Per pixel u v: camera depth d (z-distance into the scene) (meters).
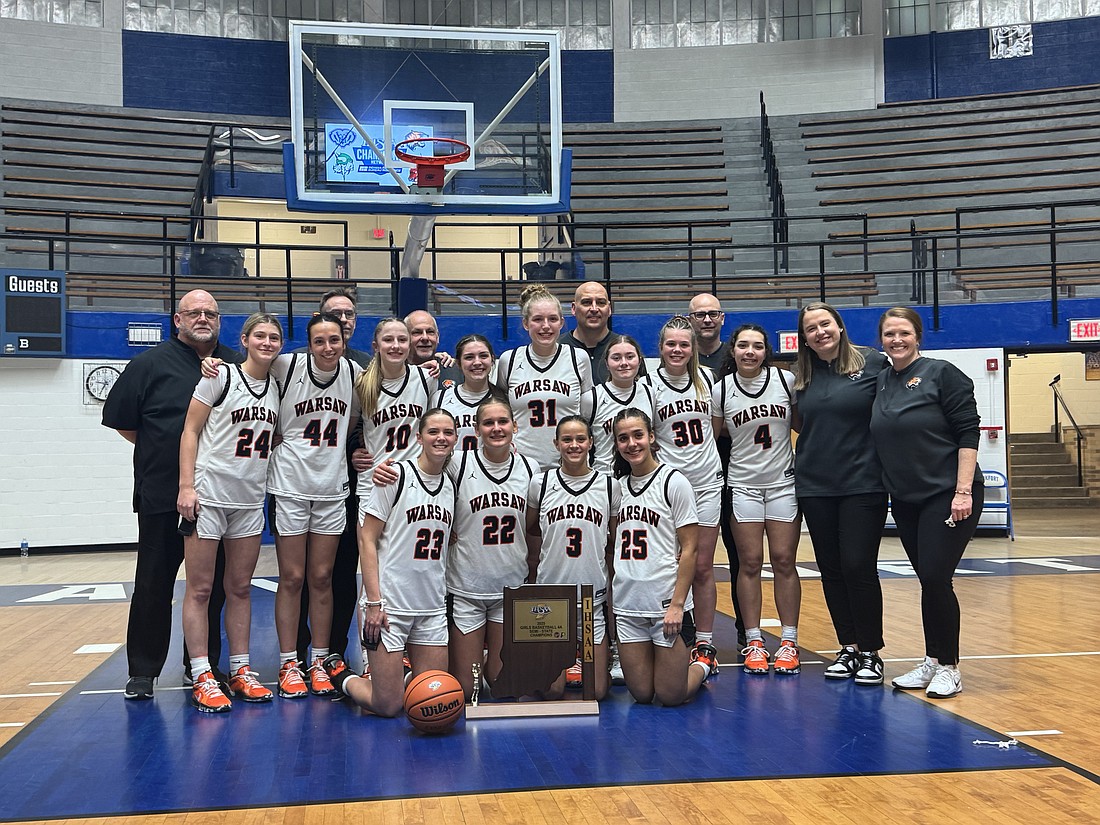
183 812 3.20
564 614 4.46
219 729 4.21
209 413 4.61
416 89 10.12
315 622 4.89
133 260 14.72
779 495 5.23
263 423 4.66
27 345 11.39
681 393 5.12
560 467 4.61
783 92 18.97
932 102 18.30
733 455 5.34
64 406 11.73
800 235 16.66
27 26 17.06
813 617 6.89
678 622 4.41
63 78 17.27
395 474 4.34
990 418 11.82
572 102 19.23
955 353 11.86
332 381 4.78
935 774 3.47
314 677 4.87
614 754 3.78
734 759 3.69
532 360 5.01
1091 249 14.34
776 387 5.23
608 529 4.79
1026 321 11.65
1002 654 5.48
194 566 4.60
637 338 11.99
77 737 4.10
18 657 5.82
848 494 4.94
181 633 6.63
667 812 3.14
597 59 19.30
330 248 11.67
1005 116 17.84
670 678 4.47
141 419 4.79
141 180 16.66
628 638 4.56
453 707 4.06
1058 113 17.52
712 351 5.81
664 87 19.20
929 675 4.75
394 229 17.78
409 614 4.38
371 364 4.89
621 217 17.55
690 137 18.86
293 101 9.91
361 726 4.25
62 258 14.33
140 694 4.77
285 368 4.73
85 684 5.11
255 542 4.75
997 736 3.92
